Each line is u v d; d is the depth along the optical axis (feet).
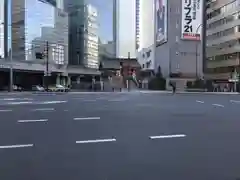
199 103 70.23
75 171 18.48
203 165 19.88
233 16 226.17
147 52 343.67
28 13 221.66
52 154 22.30
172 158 21.47
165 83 228.22
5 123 36.63
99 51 330.34
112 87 216.95
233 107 59.62
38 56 200.34
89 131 31.32
